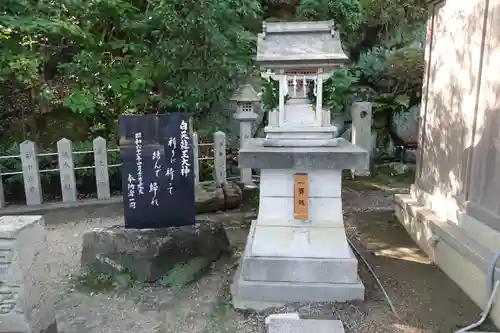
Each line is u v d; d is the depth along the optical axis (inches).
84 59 296.4
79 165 313.6
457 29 175.8
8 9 254.8
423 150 219.5
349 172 393.7
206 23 285.1
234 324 135.8
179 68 310.2
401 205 233.9
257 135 399.5
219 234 191.6
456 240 159.3
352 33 396.5
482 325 130.8
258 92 333.4
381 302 146.8
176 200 189.2
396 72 416.5
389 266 178.7
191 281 167.5
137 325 137.9
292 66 144.7
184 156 188.2
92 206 286.0
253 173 380.2
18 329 114.7
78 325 138.3
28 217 122.5
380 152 443.5
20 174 298.5
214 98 354.9
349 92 396.2
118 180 321.4
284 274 149.1
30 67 292.7
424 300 148.9
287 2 380.8
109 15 291.3
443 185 189.0
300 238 150.3
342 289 145.9
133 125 183.5
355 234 221.3
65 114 352.5
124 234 176.6
